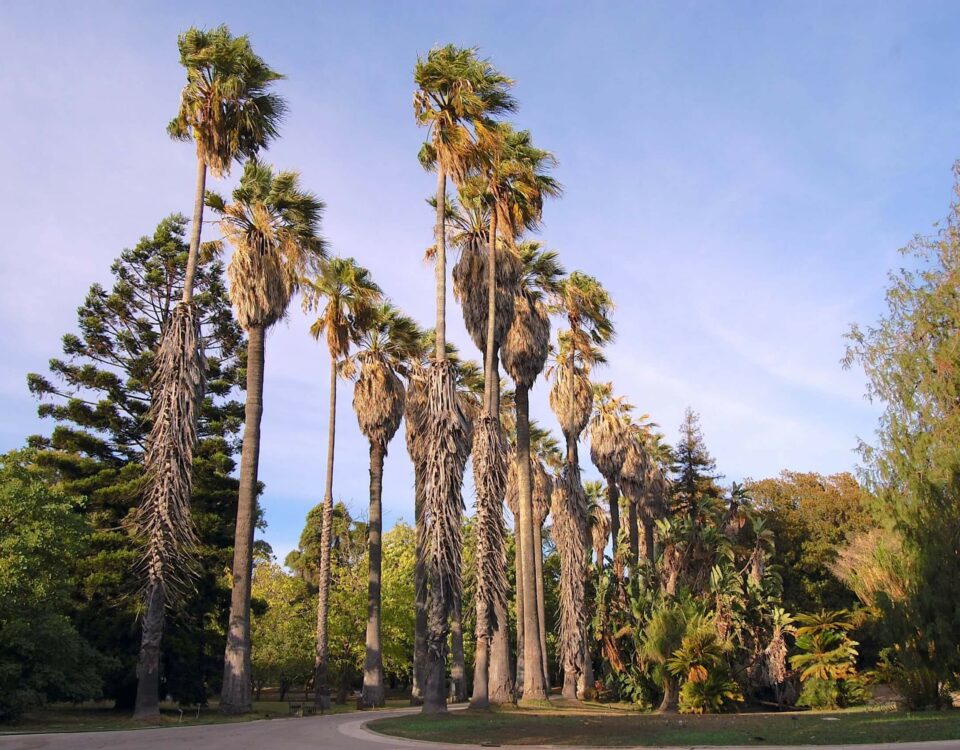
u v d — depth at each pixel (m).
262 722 20.89
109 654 28.42
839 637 30.95
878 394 23.23
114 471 32.69
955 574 20.77
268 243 25.89
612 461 39.34
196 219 23.52
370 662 33.38
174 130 24.56
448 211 27.75
